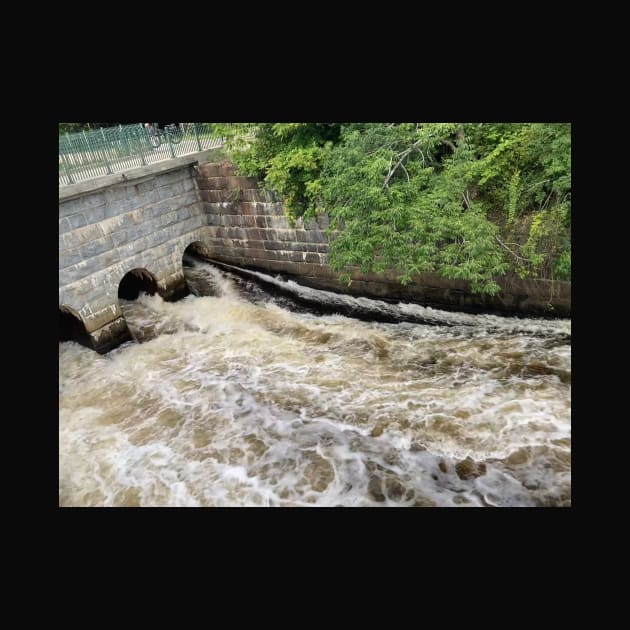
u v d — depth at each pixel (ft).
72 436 43.37
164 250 64.08
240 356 53.52
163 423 43.98
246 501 34.50
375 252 50.67
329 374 48.11
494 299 49.52
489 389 42.63
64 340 58.44
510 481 33.83
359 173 45.57
